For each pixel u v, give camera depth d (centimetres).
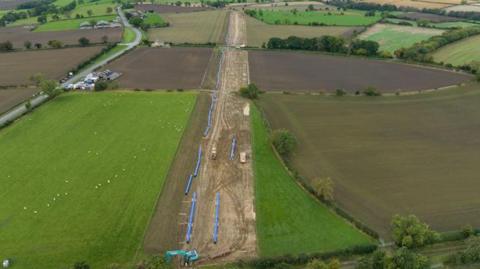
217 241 6662
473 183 8031
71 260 6209
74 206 7431
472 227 6769
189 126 10588
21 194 7775
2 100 12481
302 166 8725
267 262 6116
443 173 8388
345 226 6962
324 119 10944
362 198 7662
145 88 13312
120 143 9669
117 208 7388
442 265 6091
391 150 9300
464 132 10062
